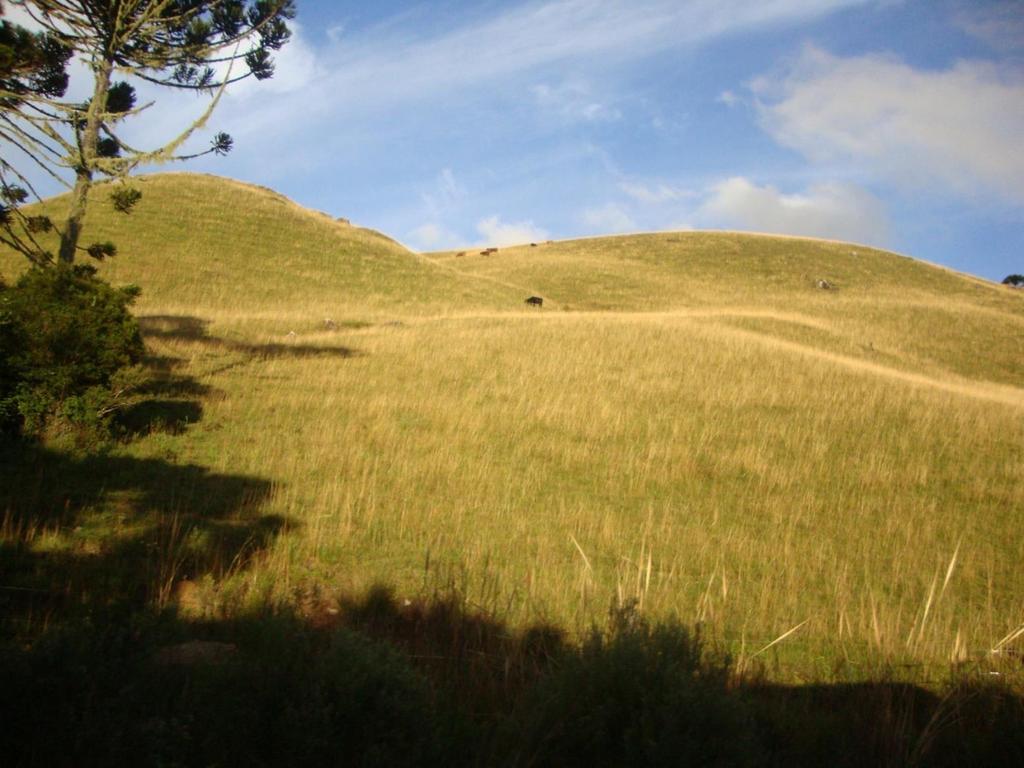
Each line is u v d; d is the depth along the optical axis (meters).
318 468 10.09
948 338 46.41
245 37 13.81
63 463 8.77
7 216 12.20
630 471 11.90
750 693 4.97
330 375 16.80
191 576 6.20
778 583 7.80
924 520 10.95
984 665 6.05
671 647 4.22
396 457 11.09
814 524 10.41
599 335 25.64
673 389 18.47
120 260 34.97
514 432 13.55
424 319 31.97
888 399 19.45
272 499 8.56
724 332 29.92
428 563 7.02
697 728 3.52
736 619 6.82
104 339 10.69
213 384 14.80
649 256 74.44
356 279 42.38
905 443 15.36
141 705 3.49
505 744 3.73
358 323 29.98
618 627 4.62
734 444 14.30
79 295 11.03
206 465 9.69
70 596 5.44
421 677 4.05
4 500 7.32
